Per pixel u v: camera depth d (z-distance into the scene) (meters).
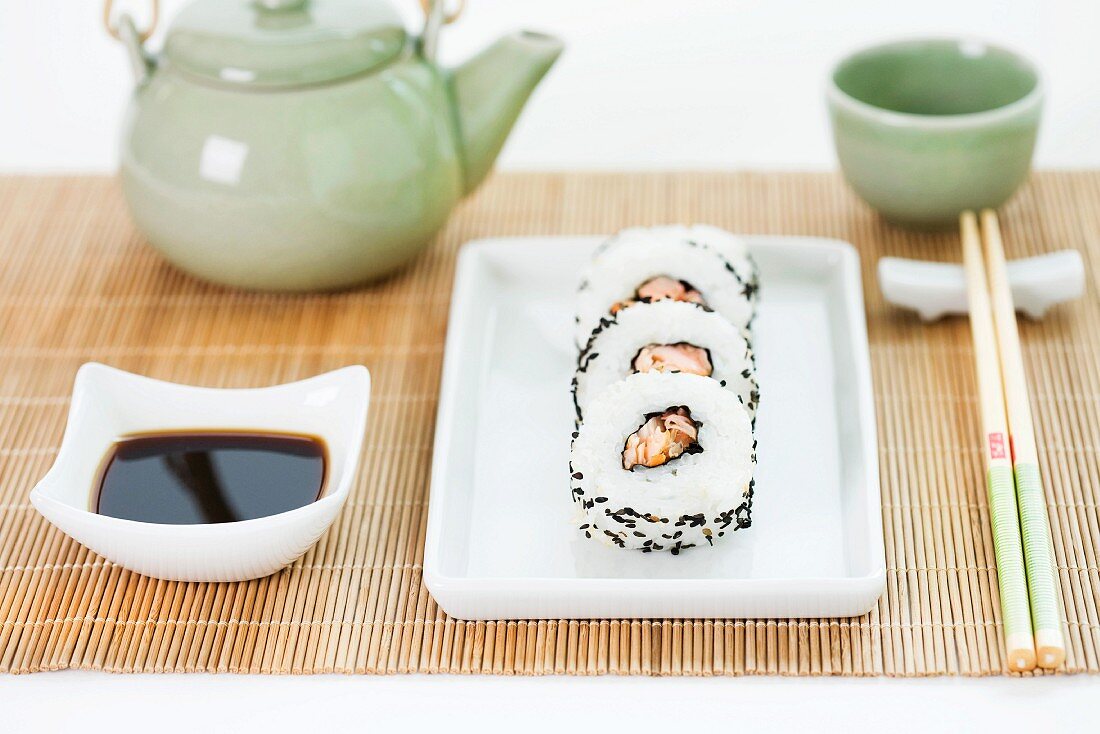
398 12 0.73
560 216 0.80
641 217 0.79
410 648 0.61
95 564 0.64
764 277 0.74
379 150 0.71
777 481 0.65
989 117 0.72
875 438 0.65
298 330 0.73
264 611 0.62
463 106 0.74
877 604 0.61
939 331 0.72
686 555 0.63
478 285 0.73
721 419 0.63
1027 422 0.65
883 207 0.76
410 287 0.76
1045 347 0.71
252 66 0.70
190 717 0.59
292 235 0.71
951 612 0.61
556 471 0.66
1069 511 0.64
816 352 0.70
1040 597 0.60
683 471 0.63
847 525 0.63
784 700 0.59
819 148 0.91
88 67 1.04
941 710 0.59
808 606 0.60
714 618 0.61
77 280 0.76
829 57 1.01
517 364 0.71
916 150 0.73
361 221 0.72
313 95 0.70
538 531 0.64
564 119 0.95
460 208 0.80
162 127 0.71
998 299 0.69
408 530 0.65
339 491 0.60
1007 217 0.78
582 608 0.61
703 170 0.83
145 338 0.73
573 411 0.68
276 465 0.64
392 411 0.69
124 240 0.79
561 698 0.60
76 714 0.59
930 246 0.77
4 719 0.59
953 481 0.66
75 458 0.62
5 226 0.80
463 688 0.60
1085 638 0.60
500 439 0.67
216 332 0.73
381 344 0.73
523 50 0.73
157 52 0.74
